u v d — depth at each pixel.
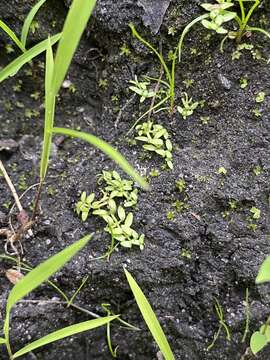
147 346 0.19
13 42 0.21
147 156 0.19
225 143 0.19
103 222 0.19
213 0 0.19
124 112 0.20
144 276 0.18
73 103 0.22
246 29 0.19
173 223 0.18
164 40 0.20
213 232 0.18
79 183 0.20
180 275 0.18
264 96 0.19
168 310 0.18
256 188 0.19
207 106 0.20
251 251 0.18
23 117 0.22
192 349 0.18
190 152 0.19
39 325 0.18
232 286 0.18
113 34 0.20
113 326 0.19
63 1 0.21
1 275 0.18
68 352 0.18
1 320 0.18
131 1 0.20
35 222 0.19
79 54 0.21
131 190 0.19
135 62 0.20
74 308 0.18
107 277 0.18
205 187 0.19
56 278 0.18
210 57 0.20
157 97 0.20
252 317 0.18
